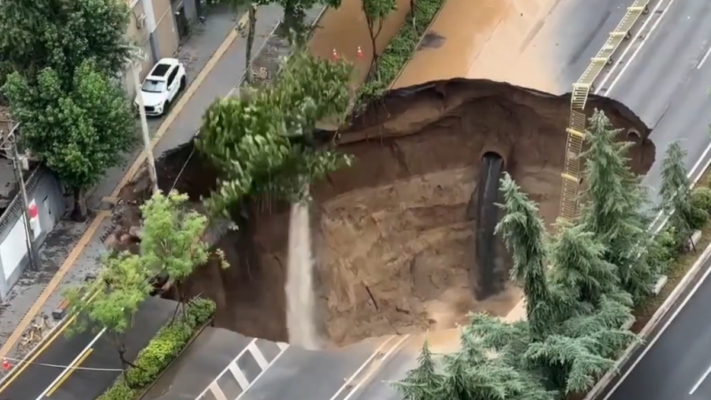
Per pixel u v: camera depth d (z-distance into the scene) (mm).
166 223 53906
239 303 63969
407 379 46156
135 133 66000
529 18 76188
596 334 48500
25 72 61156
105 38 62000
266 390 55156
